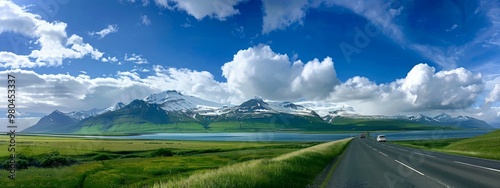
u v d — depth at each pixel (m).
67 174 43.59
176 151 97.00
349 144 76.75
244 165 19.08
